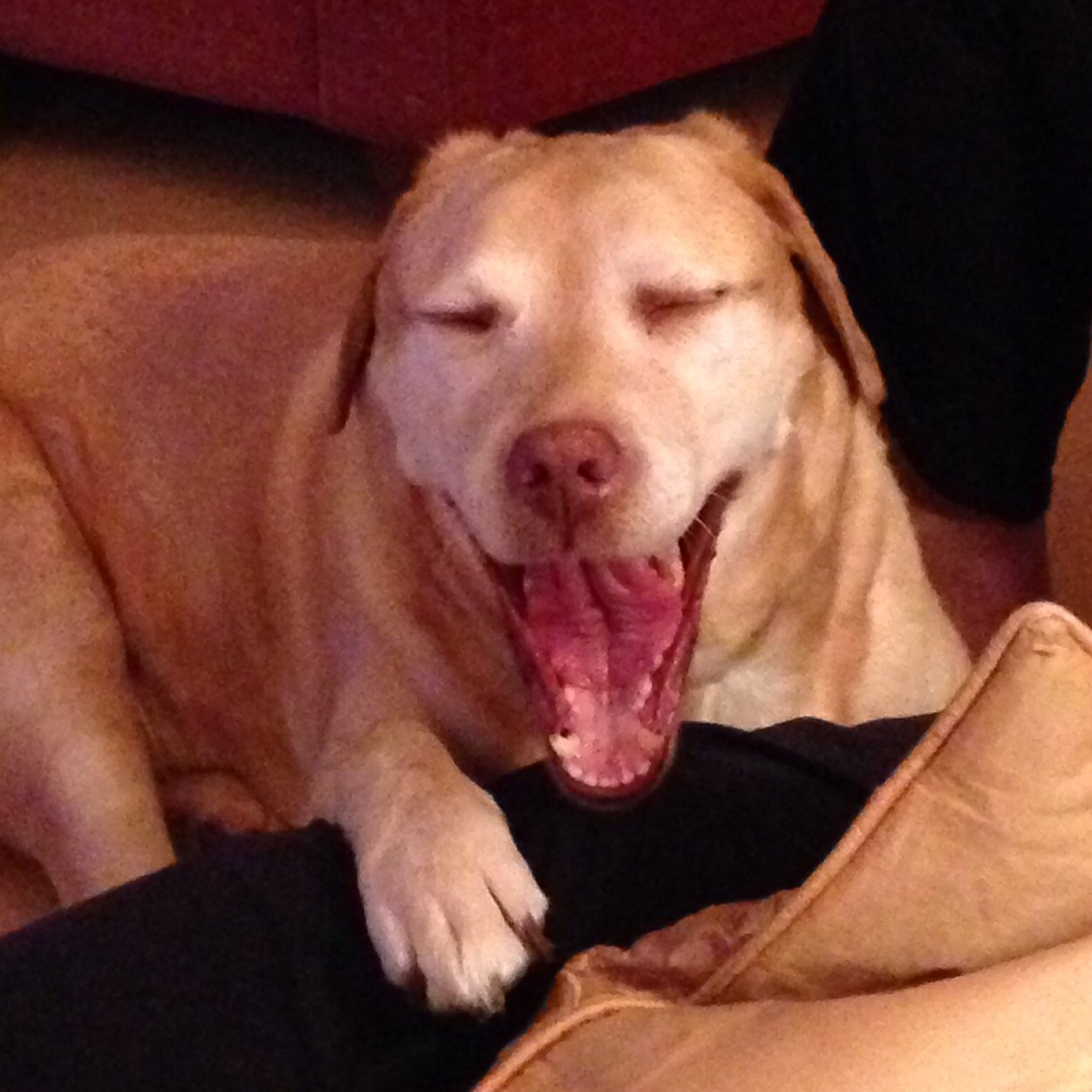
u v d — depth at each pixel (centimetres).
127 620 153
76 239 164
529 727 123
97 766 145
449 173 115
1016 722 66
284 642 137
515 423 98
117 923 84
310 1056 81
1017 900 68
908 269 149
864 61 148
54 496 151
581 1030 70
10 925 157
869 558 129
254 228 241
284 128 261
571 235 102
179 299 152
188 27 229
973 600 162
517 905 90
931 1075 62
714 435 104
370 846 95
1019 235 142
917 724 102
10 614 144
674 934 79
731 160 112
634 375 100
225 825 156
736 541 115
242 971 83
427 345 107
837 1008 65
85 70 246
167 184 251
